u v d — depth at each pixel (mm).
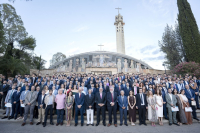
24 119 6922
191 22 18016
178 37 20688
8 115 8180
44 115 7211
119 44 40812
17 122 7285
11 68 16984
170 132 6016
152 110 6949
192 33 17859
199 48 16891
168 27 21734
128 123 7328
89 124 7113
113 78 11242
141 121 7121
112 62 21188
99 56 21391
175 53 19719
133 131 6125
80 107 6875
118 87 8781
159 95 7383
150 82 10312
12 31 24797
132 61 21547
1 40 15641
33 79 10625
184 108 7316
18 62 19188
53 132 5941
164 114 7754
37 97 7543
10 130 6109
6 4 24750
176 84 9547
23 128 6391
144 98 7301
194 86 9039
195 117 7660
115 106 7066
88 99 7133
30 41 25250
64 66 21109
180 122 7145
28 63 26266
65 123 7246
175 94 7617
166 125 6992
